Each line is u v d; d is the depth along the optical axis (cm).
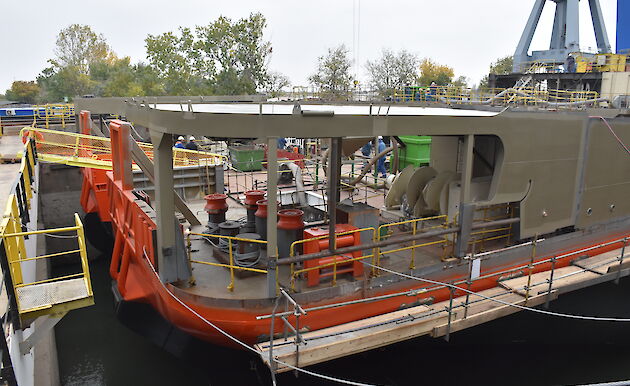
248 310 580
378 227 710
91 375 885
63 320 1091
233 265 671
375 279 647
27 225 856
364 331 604
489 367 809
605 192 896
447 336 636
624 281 877
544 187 787
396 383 752
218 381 728
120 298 852
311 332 602
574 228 868
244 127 516
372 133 557
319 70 3444
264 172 1545
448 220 811
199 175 1171
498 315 683
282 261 573
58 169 1397
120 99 1370
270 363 524
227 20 3047
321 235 629
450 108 945
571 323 840
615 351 900
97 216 1316
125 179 885
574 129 804
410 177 863
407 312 659
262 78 3112
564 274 809
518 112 714
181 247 632
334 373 700
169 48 3075
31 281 793
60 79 4559
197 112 522
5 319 489
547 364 845
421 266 716
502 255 764
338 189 866
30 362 604
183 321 619
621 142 894
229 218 970
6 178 1103
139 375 887
